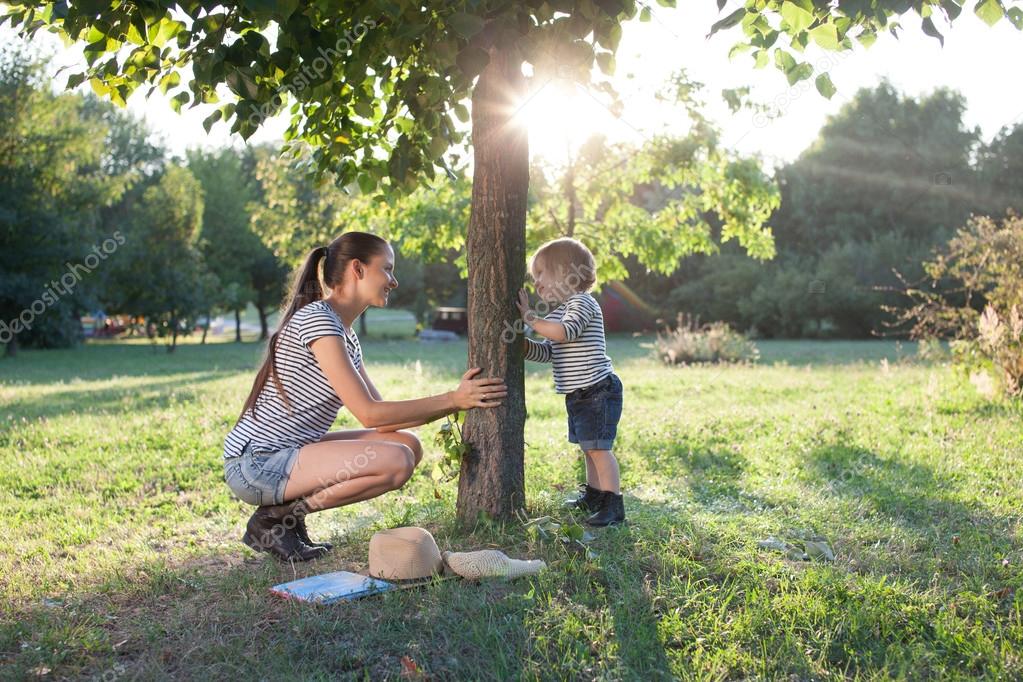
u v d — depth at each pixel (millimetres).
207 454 7004
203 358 26844
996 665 2723
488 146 4051
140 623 3137
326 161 4945
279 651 2832
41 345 32562
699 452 6711
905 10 3244
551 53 3678
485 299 4094
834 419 8359
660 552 3789
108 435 7891
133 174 31641
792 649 2846
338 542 4109
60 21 4062
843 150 36031
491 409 4141
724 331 20656
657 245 10641
